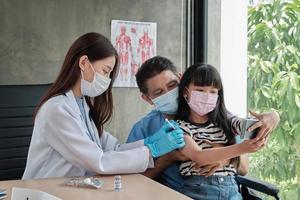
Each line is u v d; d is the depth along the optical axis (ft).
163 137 5.48
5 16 8.38
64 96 5.42
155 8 9.55
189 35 9.83
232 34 9.25
